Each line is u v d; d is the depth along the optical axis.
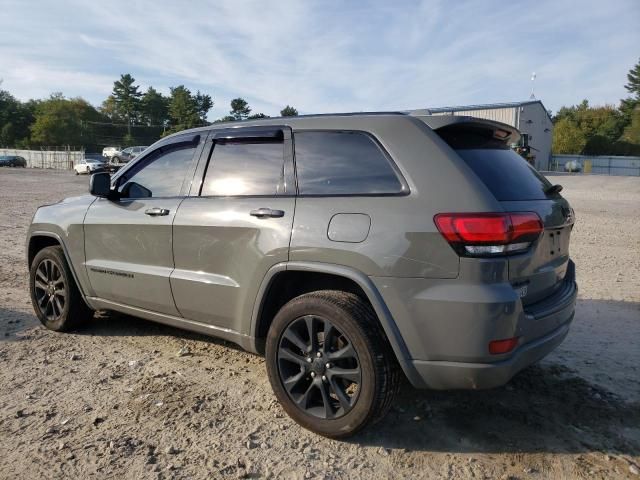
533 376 4.01
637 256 8.65
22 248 9.10
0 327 5.05
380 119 3.20
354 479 2.79
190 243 3.79
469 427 3.30
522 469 2.87
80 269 4.66
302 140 3.43
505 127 3.39
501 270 2.74
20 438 3.13
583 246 9.62
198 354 4.43
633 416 3.43
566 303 3.22
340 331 3.01
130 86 108.00
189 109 95.69
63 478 2.76
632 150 76.38
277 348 3.28
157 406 3.53
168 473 2.82
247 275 3.45
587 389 3.79
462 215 2.75
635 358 4.35
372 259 2.91
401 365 2.90
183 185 4.00
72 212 4.75
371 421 3.00
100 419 3.35
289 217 3.27
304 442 3.12
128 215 4.23
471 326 2.71
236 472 2.83
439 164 2.92
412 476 2.81
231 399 3.64
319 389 3.14
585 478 2.79
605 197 21.27
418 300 2.81
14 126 97.38
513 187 3.09
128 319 5.35
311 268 3.13
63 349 4.53
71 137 93.69
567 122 76.56
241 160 3.71
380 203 2.99
